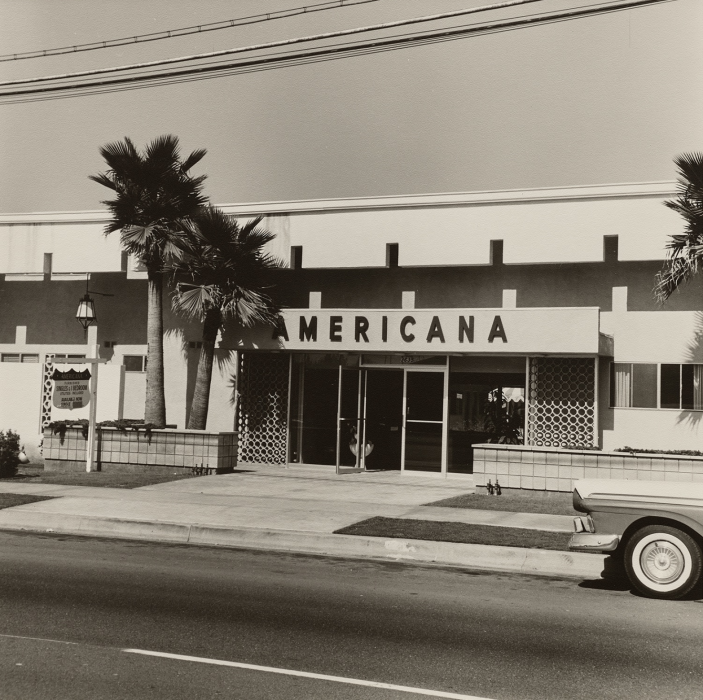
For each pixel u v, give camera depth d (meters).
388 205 20.25
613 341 19.19
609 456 15.99
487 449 16.84
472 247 19.58
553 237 18.95
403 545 11.85
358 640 7.23
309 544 12.35
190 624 7.64
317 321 20.11
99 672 6.26
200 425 20.55
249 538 12.69
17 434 21.70
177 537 13.04
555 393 19.14
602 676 6.39
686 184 17.12
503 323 18.53
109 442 19.84
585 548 9.65
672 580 9.26
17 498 15.42
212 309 20.31
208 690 5.90
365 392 20.66
